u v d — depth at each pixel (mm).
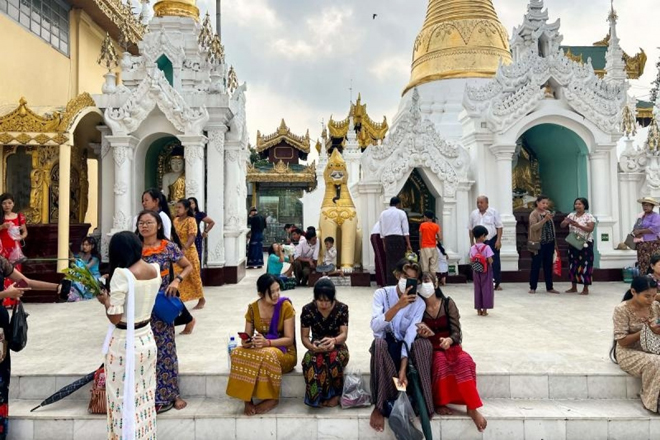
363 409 4645
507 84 11891
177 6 12844
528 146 13781
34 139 9352
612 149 11797
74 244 10852
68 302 9312
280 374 4637
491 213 10180
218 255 11320
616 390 4906
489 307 7648
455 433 4449
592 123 11703
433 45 15469
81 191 12109
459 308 8328
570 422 4461
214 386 4973
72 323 7387
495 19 15633
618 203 12016
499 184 11680
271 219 28531
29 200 10383
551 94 11914
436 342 4746
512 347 5820
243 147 13219
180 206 7590
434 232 10266
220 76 12227
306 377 4660
